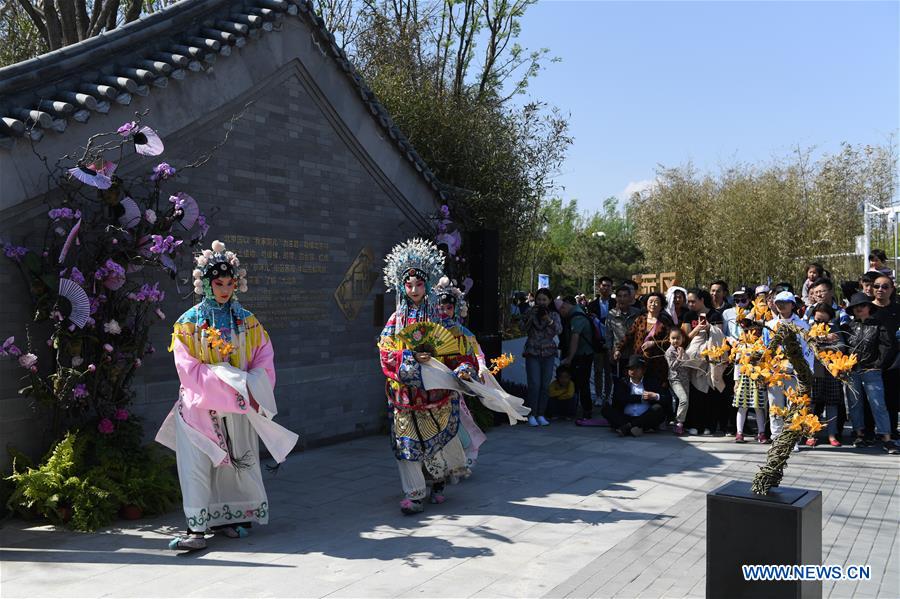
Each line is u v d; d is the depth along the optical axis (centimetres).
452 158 1180
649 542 544
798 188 2194
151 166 680
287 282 829
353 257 917
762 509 359
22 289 586
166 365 699
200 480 525
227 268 557
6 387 578
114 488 575
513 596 442
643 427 964
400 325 649
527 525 585
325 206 876
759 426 915
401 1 1677
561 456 841
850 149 2209
